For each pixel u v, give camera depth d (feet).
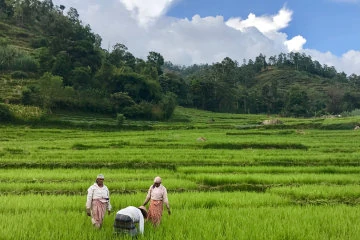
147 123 271.08
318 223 35.65
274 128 237.66
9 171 74.13
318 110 441.68
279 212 39.91
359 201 50.67
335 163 92.94
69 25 374.22
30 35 429.79
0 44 343.46
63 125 226.58
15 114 220.64
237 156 101.55
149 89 337.52
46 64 327.26
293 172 78.69
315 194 52.47
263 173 76.59
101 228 32.96
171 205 43.27
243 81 606.14
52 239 28.96
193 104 430.20
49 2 543.80
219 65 508.94
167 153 107.55
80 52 351.05
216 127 245.24
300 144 131.03
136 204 42.91
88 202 33.22
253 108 461.78
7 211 39.40
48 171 74.69
